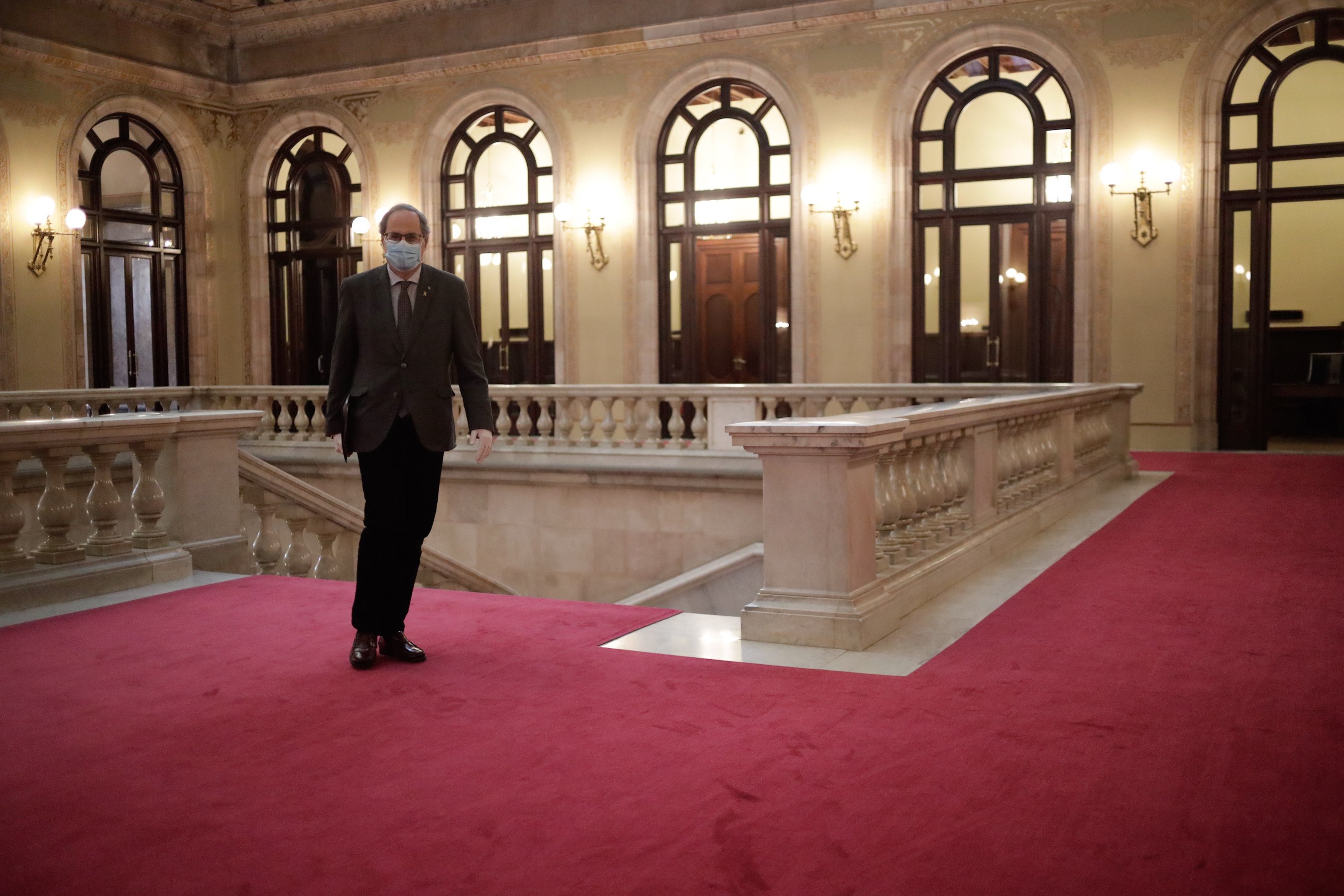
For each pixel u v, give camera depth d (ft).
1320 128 45.93
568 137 58.54
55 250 57.16
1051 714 12.30
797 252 54.24
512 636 16.26
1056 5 48.96
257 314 66.69
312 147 66.03
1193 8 46.78
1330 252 54.54
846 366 53.67
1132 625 16.71
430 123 61.67
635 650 15.38
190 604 18.71
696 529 39.78
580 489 41.47
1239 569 21.18
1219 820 9.32
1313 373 51.34
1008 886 8.18
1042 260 50.70
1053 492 28.84
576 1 57.36
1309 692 13.03
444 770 10.70
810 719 12.22
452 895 8.12
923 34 51.21
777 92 54.03
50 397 46.39
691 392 40.32
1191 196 47.32
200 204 64.95
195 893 8.18
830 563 15.78
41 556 19.43
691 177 57.00
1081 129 48.91
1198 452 46.80
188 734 11.85
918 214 52.70
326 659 14.99
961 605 18.30
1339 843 8.86
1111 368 49.06
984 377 52.08
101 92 59.11
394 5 60.90
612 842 9.02
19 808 9.86
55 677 14.17
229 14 64.80
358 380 14.67
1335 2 44.70
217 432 22.62
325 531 27.12
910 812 9.55
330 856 8.80
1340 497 31.50
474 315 62.69
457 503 43.62
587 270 58.65
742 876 8.38
